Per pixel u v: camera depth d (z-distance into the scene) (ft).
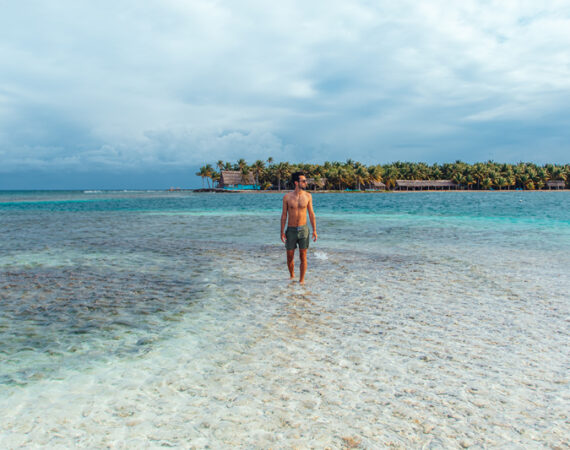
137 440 8.64
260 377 11.63
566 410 9.86
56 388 10.98
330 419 9.48
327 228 59.57
